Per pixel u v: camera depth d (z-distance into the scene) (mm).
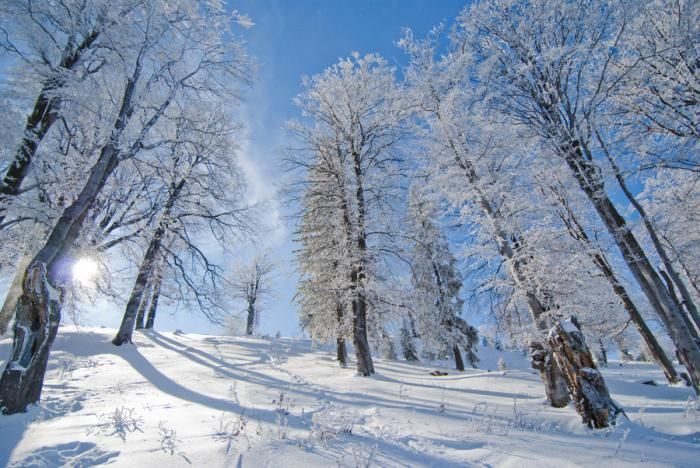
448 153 9922
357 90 13242
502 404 7172
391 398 7070
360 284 11523
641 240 11766
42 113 7398
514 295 9055
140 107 8227
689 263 12500
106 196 10922
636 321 12758
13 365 4977
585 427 5109
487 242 9906
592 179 7723
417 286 13492
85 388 6930
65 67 7211
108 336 14211
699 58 6707
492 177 9422
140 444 3490
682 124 7320
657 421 5277
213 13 9117
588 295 11000
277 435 3844
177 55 8367
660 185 11859
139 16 7492
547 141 8289
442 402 6797
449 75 10055
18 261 11336
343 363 14109
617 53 7770
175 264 14430
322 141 13148
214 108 10070
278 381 8562
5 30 6852
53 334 5504
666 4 7031
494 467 3168
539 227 10141
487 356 36344
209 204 14148
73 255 9477
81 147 9688
